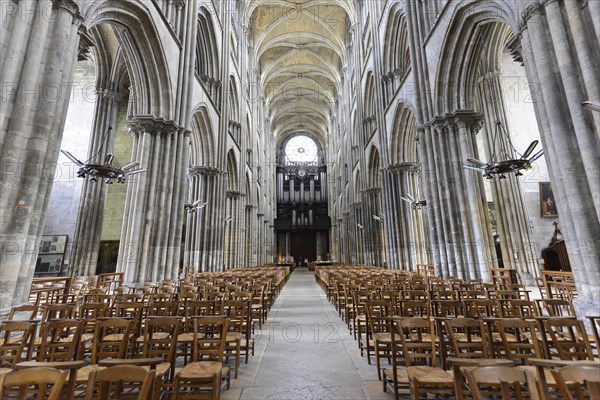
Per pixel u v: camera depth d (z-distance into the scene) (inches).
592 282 212.7
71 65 244.2
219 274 563.5
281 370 191.6
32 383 89.9
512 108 782.5
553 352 187.2
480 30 405.1
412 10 549.6
